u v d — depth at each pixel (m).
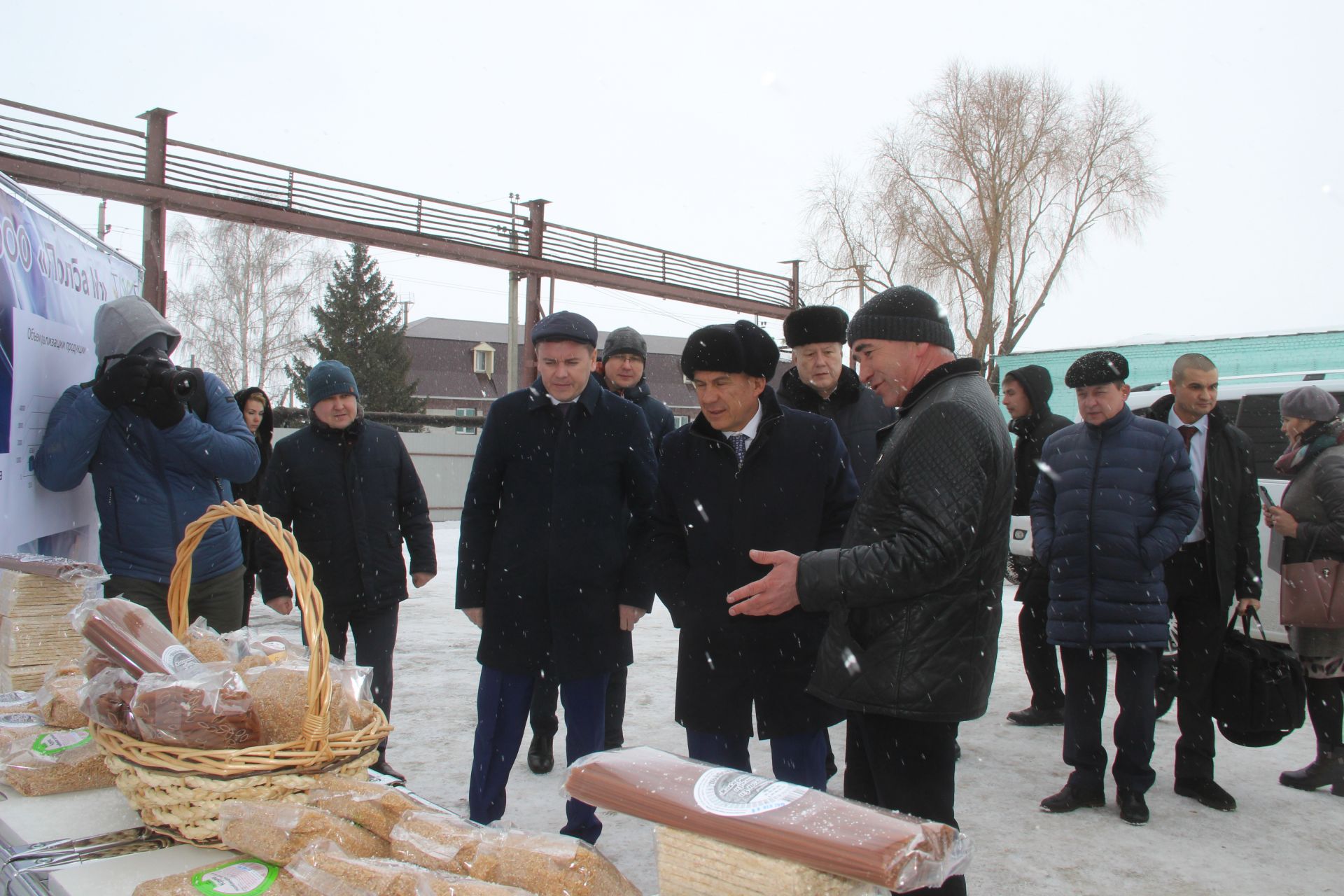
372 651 3.79
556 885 1.20
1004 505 2.01
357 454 3.76
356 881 1.25
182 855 1.55
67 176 10.84
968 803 3.71
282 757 1.55
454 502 17.53
